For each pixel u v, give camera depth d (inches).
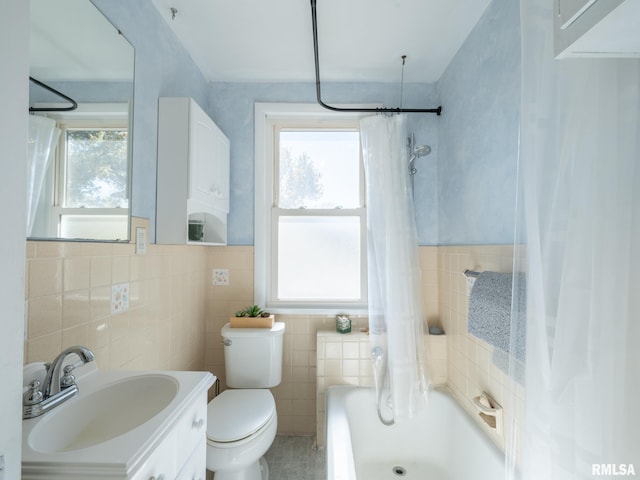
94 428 31.0
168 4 52.2
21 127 16.2
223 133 70.5
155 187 52.2
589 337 24.8
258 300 76.3
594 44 20.8
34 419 26.3
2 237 15.3
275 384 67.9
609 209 24.4
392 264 67.0
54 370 28.5
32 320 29.8
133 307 45.8
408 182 70.4
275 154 81.4
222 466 48.4
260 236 76.7
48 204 31.4
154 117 51.9
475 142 57.6
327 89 77.6
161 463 26.3
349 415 64.4
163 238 52.1
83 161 36.0
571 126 26.3
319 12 54.4
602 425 24.2
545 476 27.1
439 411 64.9
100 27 38.8
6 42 15.5
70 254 34.2
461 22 57.0
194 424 32.9
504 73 48.6
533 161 29.0
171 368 57.6
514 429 32.6
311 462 65.5
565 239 26.6
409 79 76.6
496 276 46.9
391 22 57.0
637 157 23.9
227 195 72.2
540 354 27.9
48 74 31.5
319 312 75.9
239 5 52.7
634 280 23.8
